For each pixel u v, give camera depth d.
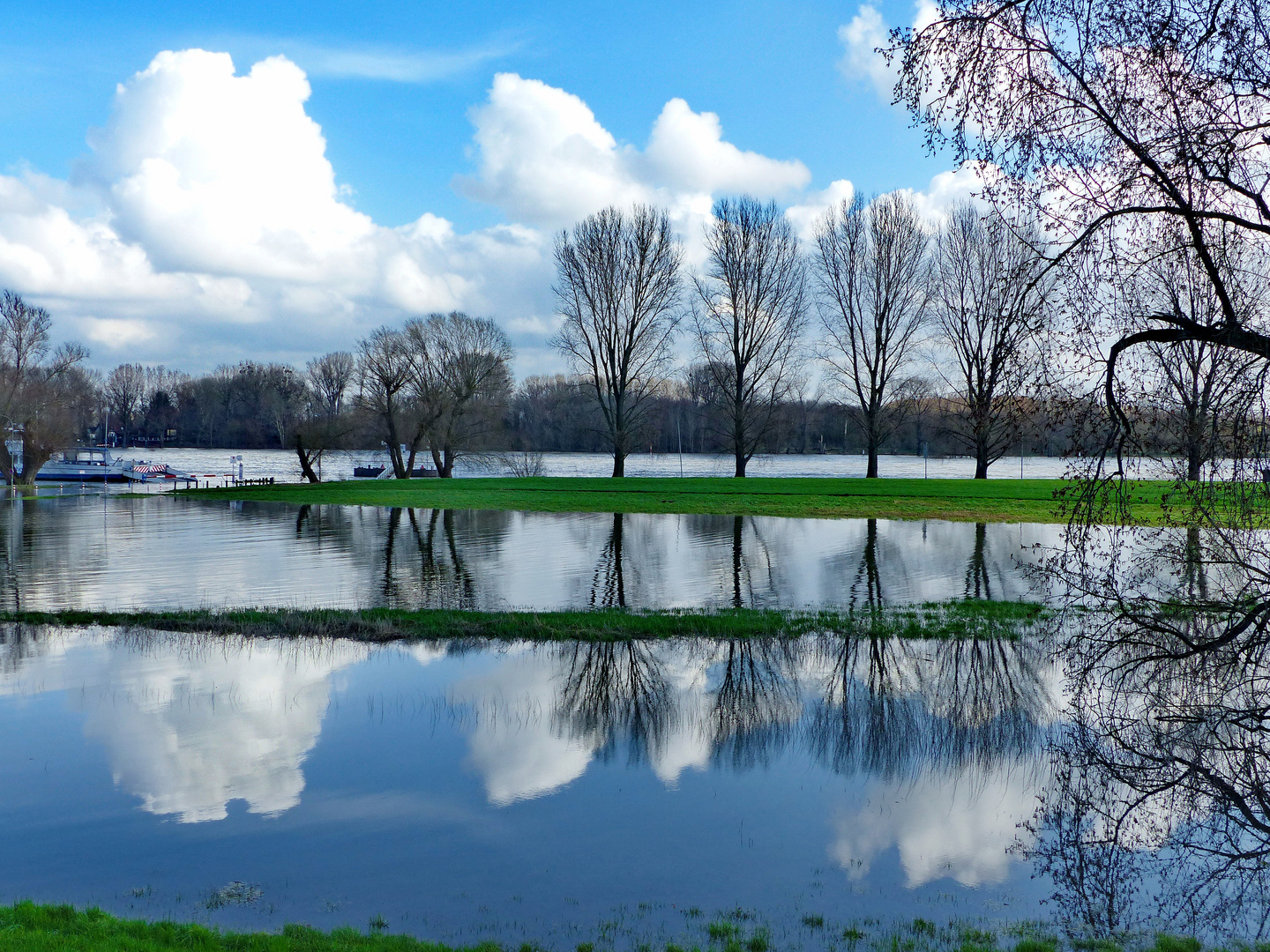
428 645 14.89
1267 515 8.80
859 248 48.59
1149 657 10.80
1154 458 8.93
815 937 6.48
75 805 8.73
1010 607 17.05
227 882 7.28
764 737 10.76
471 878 7.36
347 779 9.40
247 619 16.17
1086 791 9.30
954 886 7.36
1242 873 7.64
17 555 24.69
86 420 84.06
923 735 10.80
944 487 40.50
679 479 49.12
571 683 12.80
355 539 28.11
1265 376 8.27
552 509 37.19
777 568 22.30
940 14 8.12
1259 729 10.48
